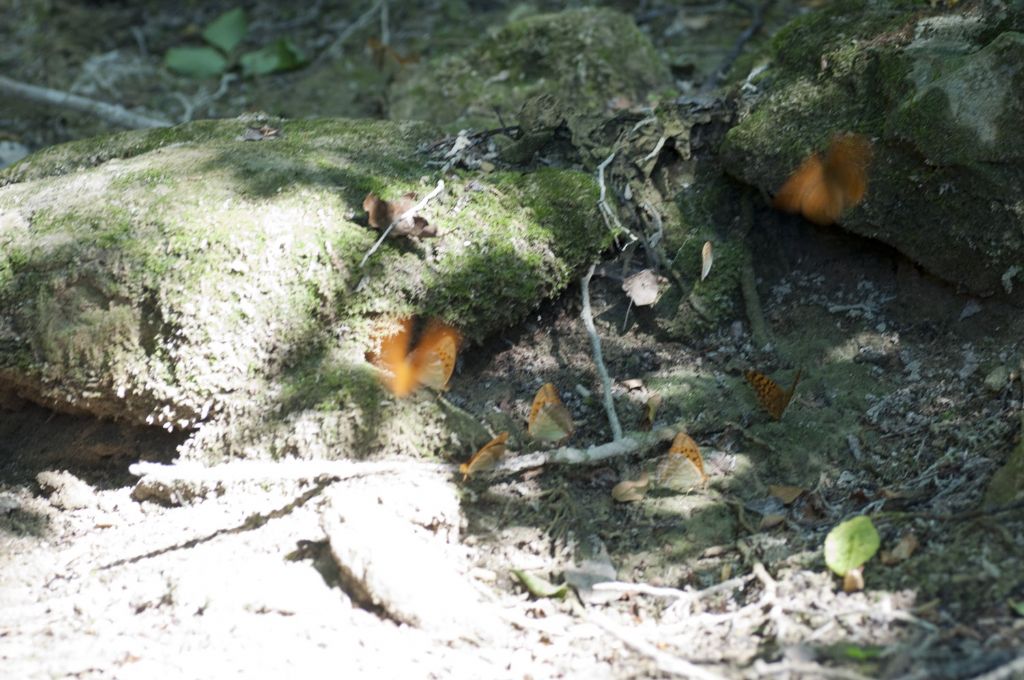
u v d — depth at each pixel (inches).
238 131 177.5
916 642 110.5
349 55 267.7
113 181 159.8
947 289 156.0
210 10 288.4
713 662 114.5
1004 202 145.6
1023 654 104.9
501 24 272.7
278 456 141.6
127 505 145.6
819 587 121.7
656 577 131.8
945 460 137.1
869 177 154.4
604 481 143.9
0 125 245.9
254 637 121.9
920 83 152.2
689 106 175.5
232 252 145.6
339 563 127.4
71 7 290.2
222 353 143.3
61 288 146.5
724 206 171.3
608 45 209.3
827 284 164.7
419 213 155.5
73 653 121.3
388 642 121.8
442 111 212.2
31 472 152.2
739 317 163.6
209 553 135.3
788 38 176.7
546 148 174.4
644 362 160.4
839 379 152.6
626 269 166.4
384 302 149.5
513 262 155.6
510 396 155.6
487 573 132.3
